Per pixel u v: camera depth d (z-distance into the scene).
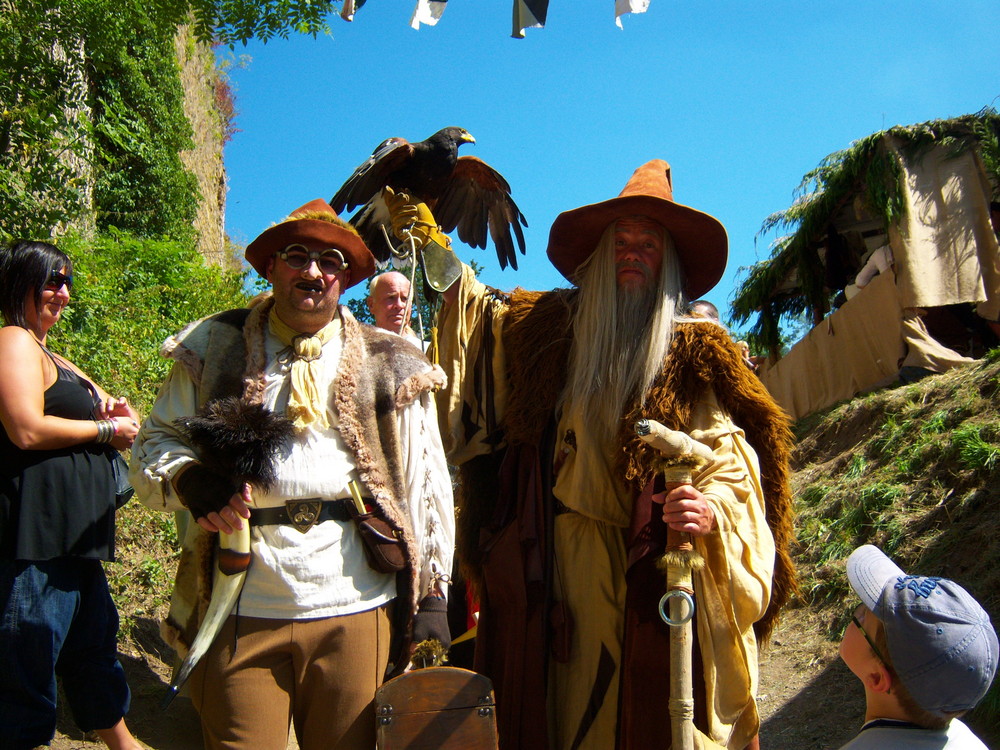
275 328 2.43
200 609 2.29
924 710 1.87
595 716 2.80
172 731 4.02
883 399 7.36
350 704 2.24
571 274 3.29
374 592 2.33
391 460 2.38
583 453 2.91
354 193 3.73
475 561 3.26
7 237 5.64
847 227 10.25
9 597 2.71
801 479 7.32
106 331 6.66
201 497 2.17
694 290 3.26
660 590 2.72
